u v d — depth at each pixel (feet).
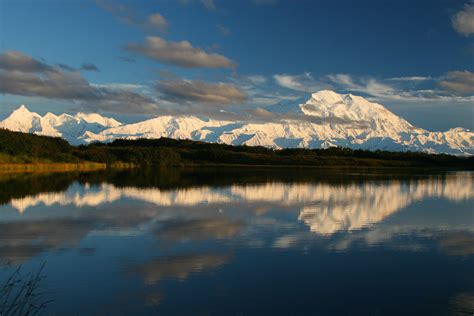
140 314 59.57
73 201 163.02
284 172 422.41
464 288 69.56
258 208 149.07
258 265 79.71
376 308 62.13
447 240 100.89
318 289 68.54
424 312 61.00
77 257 83.71
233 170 460.55
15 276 72.84
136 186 229.86
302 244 95.35
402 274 75.72
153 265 79.05
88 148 601.62
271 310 61.16
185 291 67.21
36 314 59.16
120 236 101.71
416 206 160.86
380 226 117.70
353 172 445.78
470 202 176.35
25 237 99.71
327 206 156.04
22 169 382.83
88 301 63.31
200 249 90.27
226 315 59.52
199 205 155.63
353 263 81.56
